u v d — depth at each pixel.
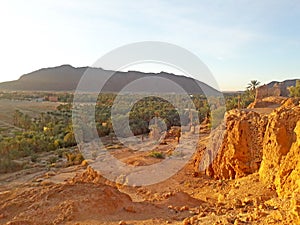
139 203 14.01
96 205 12.55
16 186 23.28
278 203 10.76
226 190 17.02
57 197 13.46
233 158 19.19
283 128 15.38
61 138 46.41
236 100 51.72
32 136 47.28
